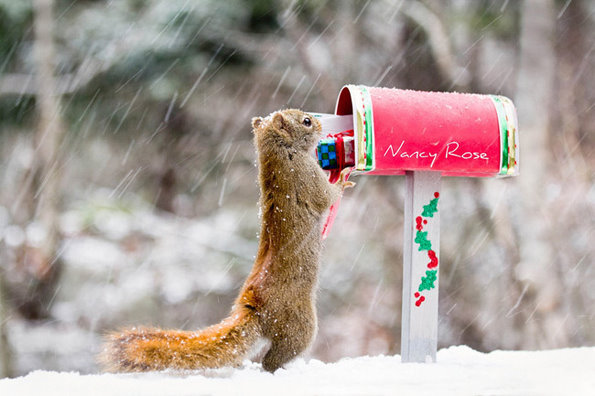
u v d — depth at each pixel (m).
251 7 18.70
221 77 19.53
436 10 19.22
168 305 18.58
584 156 22.42
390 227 19.88
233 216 20.89
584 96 22.58
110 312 18.31
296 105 20.16
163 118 19.89
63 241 18.83
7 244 18.28
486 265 19.23
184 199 21.41
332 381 5.73
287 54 19.75
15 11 18.69
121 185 20.94
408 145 6.77
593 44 22.16
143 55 18.22
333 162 7.17
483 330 18.75
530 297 17.88
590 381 5.66
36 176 19.27
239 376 5.92
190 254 19.11
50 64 18.53
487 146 6.96
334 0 19.48
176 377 5.88
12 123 19.56
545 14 18.62
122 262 18.83
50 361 17.72
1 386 5.47
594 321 19.66
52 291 18.50
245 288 6.35
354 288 19.81
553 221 18.78
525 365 6.79
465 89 20.14
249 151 20.61
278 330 6.15
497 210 18.72
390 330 19.38
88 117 19.19
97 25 18.80
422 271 7.03
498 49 21.33
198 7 18.08
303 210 6.49
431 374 6.11
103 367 5.79
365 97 6.81
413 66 19.42
